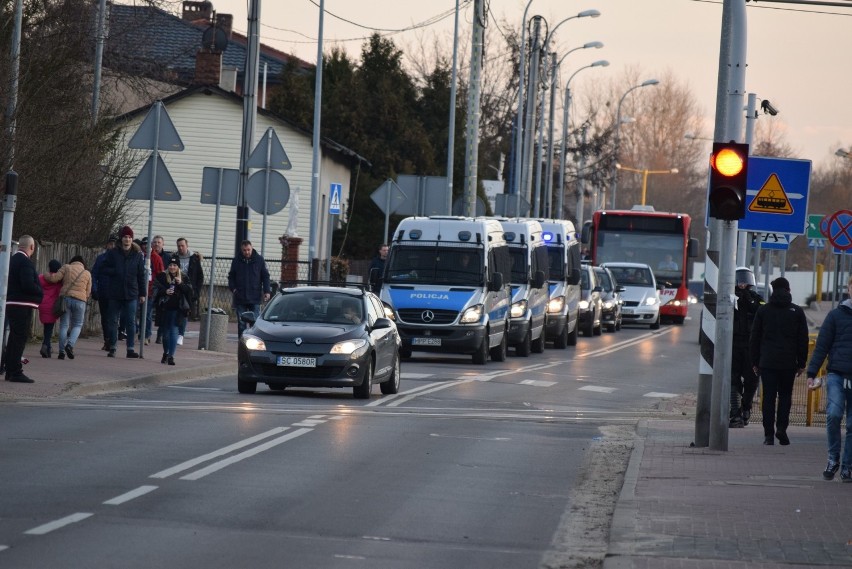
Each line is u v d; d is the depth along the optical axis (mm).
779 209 45031
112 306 59219
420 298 72562
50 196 63062
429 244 74625
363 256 143875
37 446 33125
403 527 25141
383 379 52969
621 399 58875
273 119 125125
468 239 74625
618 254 131875
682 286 131875
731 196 37438
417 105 158750
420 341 72188
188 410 43188
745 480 32750
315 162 91250
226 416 41969
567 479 32906
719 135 39031
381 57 153125
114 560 20875
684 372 76750
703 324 39562
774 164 45312
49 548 21500
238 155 124438
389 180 83625
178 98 124312
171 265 57750
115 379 49969
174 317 58000
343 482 30141
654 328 128125
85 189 65375
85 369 52719
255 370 49719
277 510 26109
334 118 147625
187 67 149375
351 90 148500
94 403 44062
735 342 46969
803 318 41031
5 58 59625
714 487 31391
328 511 26359
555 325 91562
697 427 39562
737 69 38375
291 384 50000
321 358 49438
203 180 63188
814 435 44375
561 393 59656
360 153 147250
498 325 76438
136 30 97250
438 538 24312
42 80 64875
